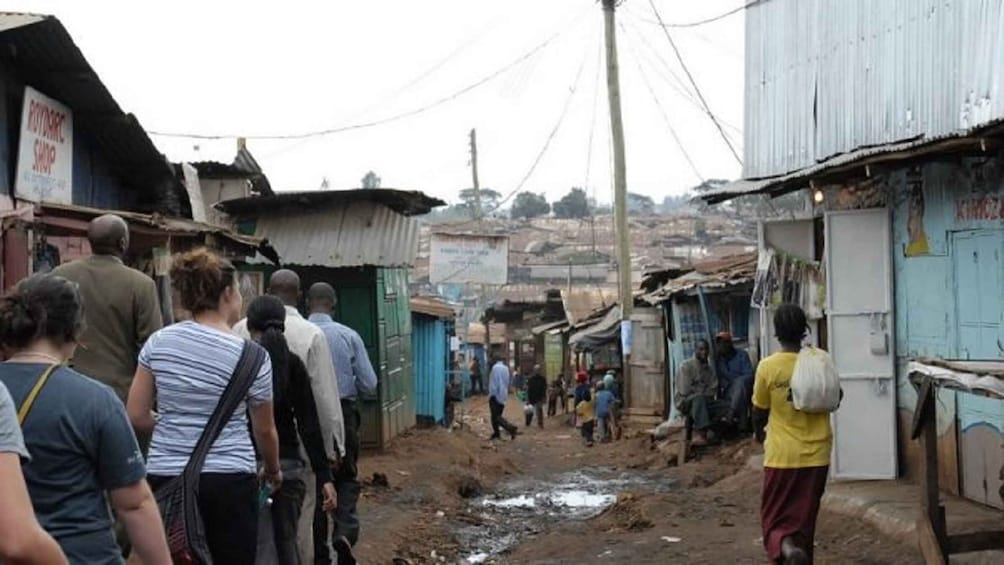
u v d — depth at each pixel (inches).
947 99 407.2
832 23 522.9
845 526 398.6
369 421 659.4
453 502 549.0
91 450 149.3
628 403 975.6
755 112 622.8
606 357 1300.4
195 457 204.2
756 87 621.6
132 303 254.4
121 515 153.0
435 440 751.7
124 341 253.9
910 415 445.1
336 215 661.9
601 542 427.8
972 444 392.5
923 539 297.7
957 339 407.8
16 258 327.9
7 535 126.0
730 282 738.8
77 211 353.7
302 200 651.5
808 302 517.7
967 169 395.5
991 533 294.0
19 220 329.4
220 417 207.6
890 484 442.6
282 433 254.4
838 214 462.0
